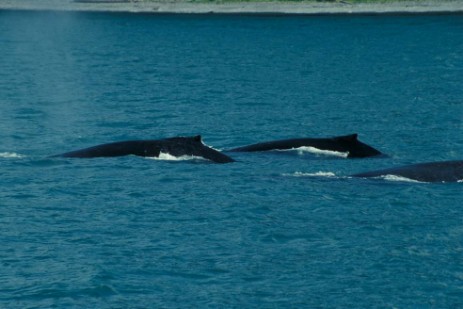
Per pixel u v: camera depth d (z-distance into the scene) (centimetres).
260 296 10075
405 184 14338
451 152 18075
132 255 11219
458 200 13600
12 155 16800
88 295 9988
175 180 14812
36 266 10794
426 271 10838
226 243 11750
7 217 12744
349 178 14825
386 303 9938
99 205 13412
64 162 15925
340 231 12269
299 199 13700
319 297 10075
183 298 9994
